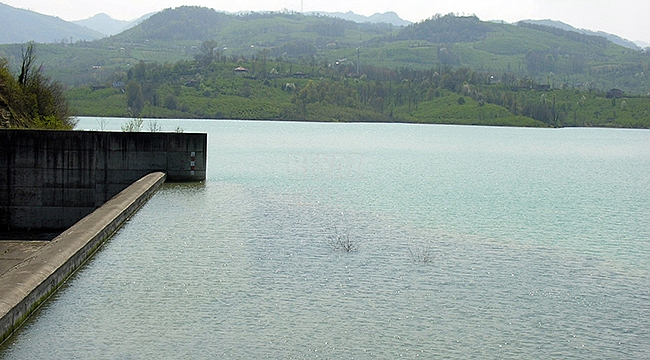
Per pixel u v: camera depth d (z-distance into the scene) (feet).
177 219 104.37
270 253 85.10
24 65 174.60
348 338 56.80
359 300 66.95
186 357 51.70
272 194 146.20
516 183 198.08
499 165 272.72
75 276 70.49
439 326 60.54
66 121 188.24
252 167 219.82
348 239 96.32
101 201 127.44
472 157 316.40
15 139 122.01
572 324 62.54
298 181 180.04
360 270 78.54
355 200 143.43
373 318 61.87
